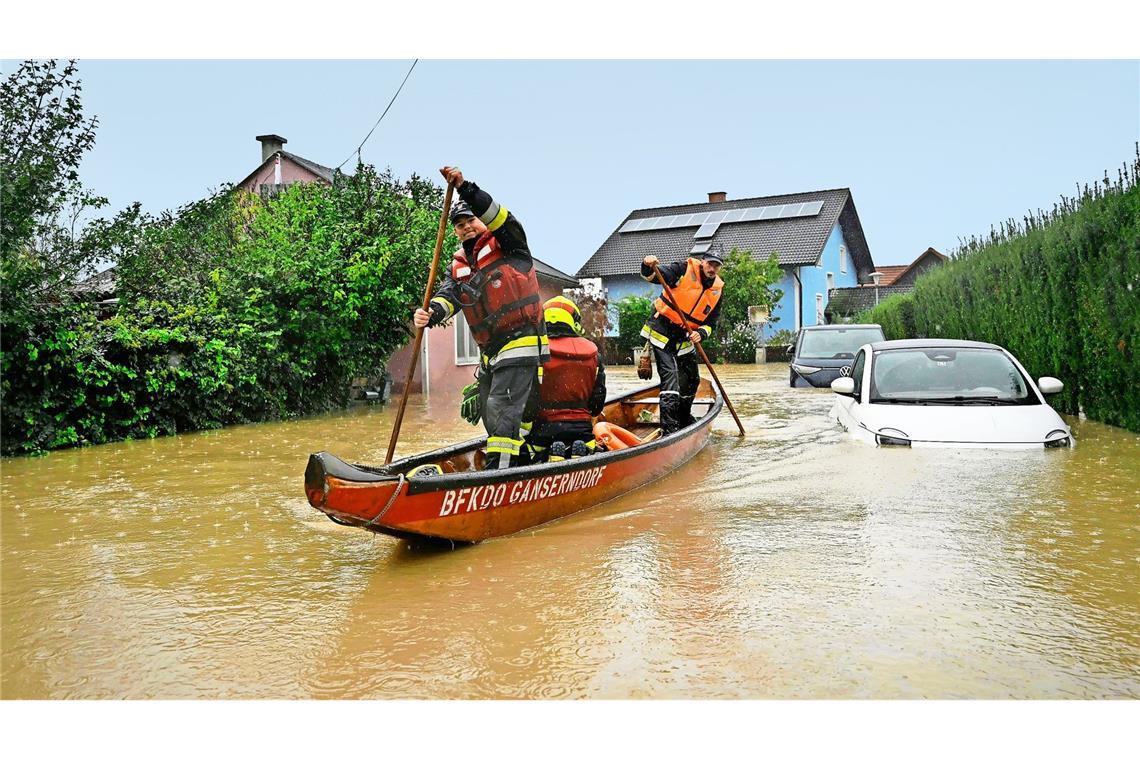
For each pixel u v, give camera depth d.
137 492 7.18
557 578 4.39
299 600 4.16
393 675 3.28
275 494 7.03
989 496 6.08
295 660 3.43
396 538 5.29
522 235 5.74
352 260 15.07
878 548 4.84
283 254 14.56
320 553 5.08
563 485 5.62
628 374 25.69
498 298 5.68
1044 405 8.54
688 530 5.36
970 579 4.25
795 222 40.66
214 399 12.15
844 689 3.09
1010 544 4.87
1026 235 12.38
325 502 4.22
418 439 10.79
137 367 10.95
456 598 4.12
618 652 3.42
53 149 10.28
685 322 9.07
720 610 3.87
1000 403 8.61
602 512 5.94
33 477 8.02
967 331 14.79
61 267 10.45
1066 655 3.34
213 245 15.00
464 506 4.88
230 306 13.35
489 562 4.72
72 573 4.74
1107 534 5.05
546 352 5.97
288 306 14.43
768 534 5.21
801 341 18.80
